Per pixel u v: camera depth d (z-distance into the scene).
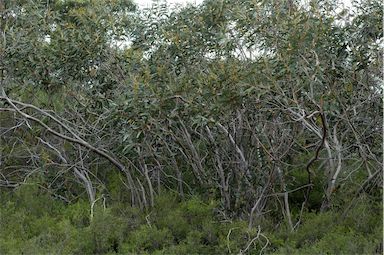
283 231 6.93
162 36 8.02
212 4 7.93
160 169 7.99
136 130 7.06
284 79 6.47
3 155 8.92
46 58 8.07
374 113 7.30
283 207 7.62
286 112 6.86
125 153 7.39
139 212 7.50
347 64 7.09
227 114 6.97
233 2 7.80
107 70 8.13
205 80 6.80
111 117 7.22
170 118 7.05
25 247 6.35
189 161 7.92
